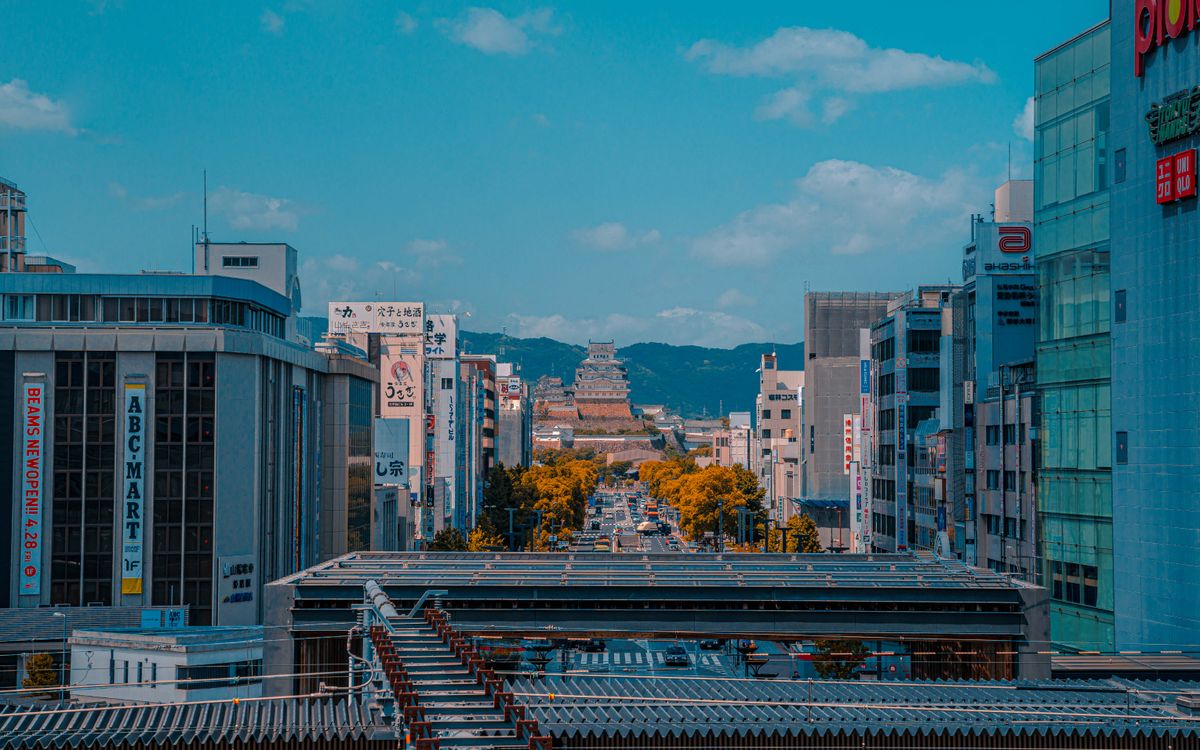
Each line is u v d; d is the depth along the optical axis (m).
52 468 114.75
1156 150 80.50
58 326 117.38
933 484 144.75
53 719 35.91
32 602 114.06
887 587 70.25
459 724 29.88
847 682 46.47
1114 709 41.03
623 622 69.94
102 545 115.00
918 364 164.25
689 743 36.38
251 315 124.75
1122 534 83.94
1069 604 92.50
